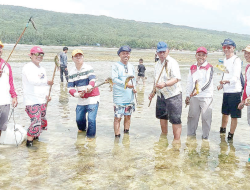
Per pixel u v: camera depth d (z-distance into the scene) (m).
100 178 4.25
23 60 26.05
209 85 5.98
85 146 5.59
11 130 5.68
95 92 6.06
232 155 5.29
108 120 7.53
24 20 189.38
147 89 13.29
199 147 5.68
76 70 6.03
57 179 4.18
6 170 4.44
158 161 4.92
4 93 5.20
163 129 6.48
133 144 5.78
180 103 5.78
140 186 4.04
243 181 4.25
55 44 102.06
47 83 5.71
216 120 7.76
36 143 5.70
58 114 7.93
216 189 4.00
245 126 7.23
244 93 5.61
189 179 4.28
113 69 6.04
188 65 32.94
